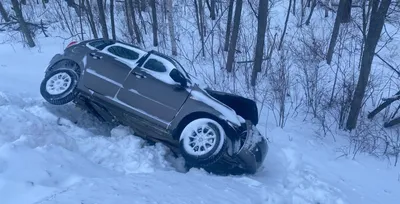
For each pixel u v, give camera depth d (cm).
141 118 711
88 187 445
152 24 1527
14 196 402
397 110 1041
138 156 654
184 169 714
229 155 704
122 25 1720
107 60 734
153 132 737
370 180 802
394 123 1019
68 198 399
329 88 1178
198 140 670
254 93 1077
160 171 609
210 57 1425
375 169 858
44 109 755
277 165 774
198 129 677
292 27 1780
